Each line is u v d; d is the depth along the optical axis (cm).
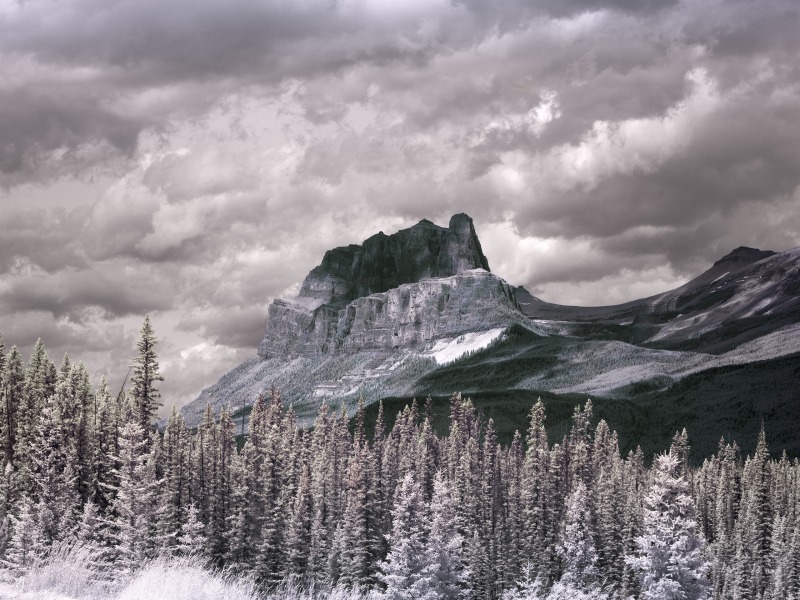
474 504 13950
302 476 13012
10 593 2670
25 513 5597
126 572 3200
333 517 12712
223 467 12212
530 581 11556
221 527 11056
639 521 12012
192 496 11306
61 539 5969
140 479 7081
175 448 11275
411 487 7681
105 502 8469
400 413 19888
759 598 14462
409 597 7256
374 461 13125
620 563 12044
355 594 3822
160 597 2788
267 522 11162
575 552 11938
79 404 9181
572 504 12731
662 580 6384
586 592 11031
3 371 10412
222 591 2958
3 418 9962
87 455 8656
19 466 9069
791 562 14125
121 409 10075
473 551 11606
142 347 9125
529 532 13750
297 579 10425
